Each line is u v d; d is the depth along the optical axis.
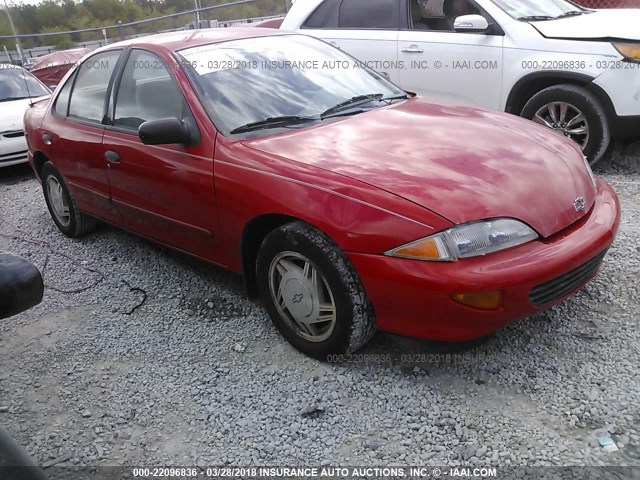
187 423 2.81
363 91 3.98
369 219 2.70
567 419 2.60
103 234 5.21
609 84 5.10
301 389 2.95
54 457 2.67
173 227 3.80
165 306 3.89
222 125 3.41
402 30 6.13
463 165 2.92
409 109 3.74
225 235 3.39
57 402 3.05
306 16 6.68
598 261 2.96
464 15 5.78
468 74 5.81
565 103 5.36
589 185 3.14
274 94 3.67
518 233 2.67
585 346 3.06
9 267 1.77
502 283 2.54
